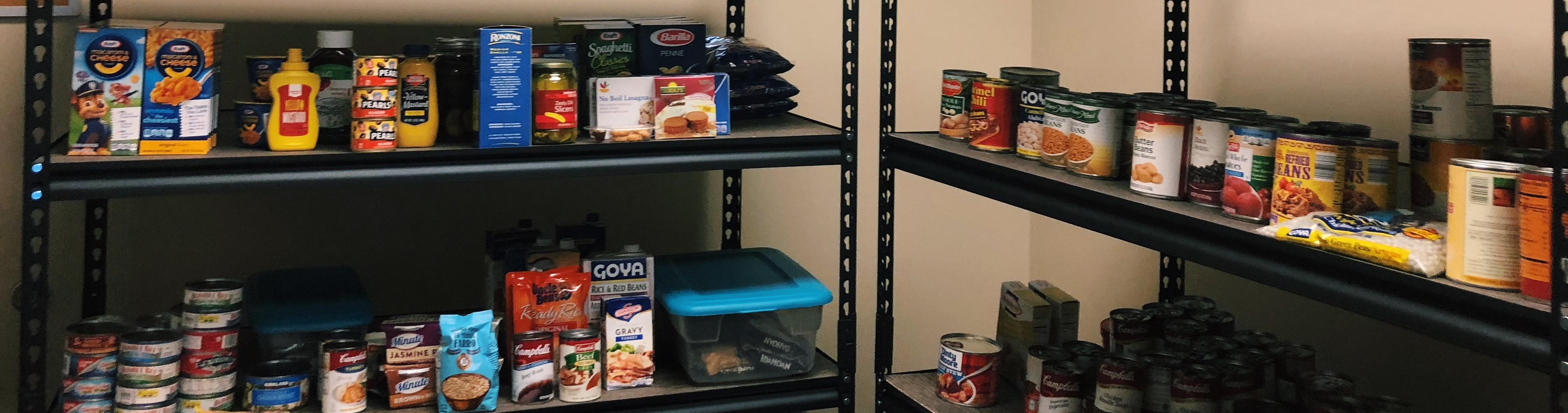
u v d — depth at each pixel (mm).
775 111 2197
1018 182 1735
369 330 2148
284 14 2219
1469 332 1062
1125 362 1717
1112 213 1555
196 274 2256
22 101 2080
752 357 2033
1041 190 1688
